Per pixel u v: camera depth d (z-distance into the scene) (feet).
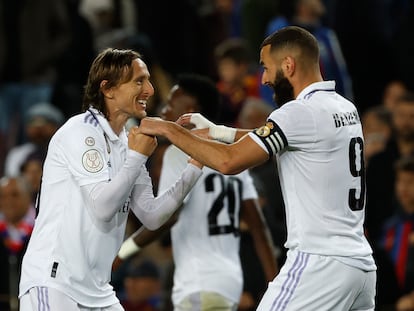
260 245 76.54
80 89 126.11
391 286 92.84
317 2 118.83
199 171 65.41
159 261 100.63
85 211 62.03
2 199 99.45
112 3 131.85
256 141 60.90
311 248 61.52
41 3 123.95
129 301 95.76
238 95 114.42
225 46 115.34
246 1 124.67
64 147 61.87
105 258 63.10
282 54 62.90
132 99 62.64
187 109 73.92
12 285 94.17
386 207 105.70
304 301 61.31
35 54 123.95
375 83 129.08
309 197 61.67
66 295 61.67
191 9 128.47
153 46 127.44
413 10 126.41
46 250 61.98
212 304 72.28
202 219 73.10
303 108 61.52
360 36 128.06
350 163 62.28
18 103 123.95
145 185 65.67
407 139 107.76
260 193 89.10
